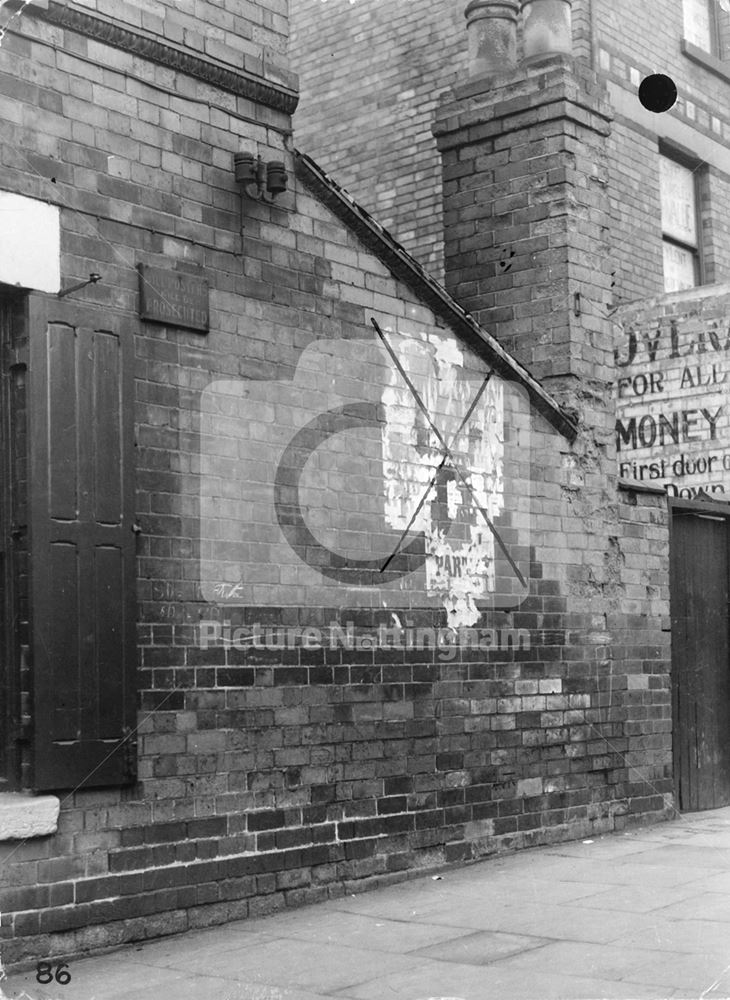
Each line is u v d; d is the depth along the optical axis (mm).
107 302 6430
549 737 8961
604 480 9664
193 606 6707
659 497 10211
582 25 11875
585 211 9711
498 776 8523
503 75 9883
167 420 6672
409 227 12516
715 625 10852
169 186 6816
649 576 10023
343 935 6410
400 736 7848
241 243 7191
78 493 6168
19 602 6023
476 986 5383
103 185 6473
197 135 7012
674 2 13258
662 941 6027
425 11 12688
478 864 8234
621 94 12344
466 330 8625
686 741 10430
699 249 13461
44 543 6004
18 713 5992
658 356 12062
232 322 7074
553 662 9062
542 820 8836
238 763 6859
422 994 5297
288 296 7438
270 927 6629
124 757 6242
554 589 9141
